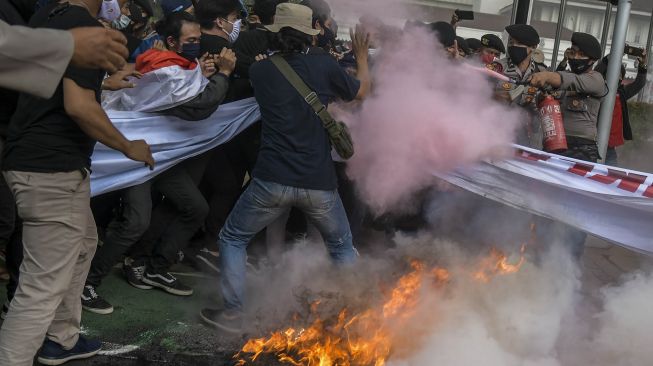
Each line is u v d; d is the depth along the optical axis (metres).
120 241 3.90
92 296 3.89
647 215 3.67
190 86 3.93
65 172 2.75
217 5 4.33
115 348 3.48
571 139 4.85
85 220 2.90
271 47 3.56
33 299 2.78
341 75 3.57
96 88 2.69
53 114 2.72
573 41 4.79
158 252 4.27
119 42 2.26
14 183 2.75
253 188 3.54
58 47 2.04
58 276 2.83
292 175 3.45
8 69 2.00
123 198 3.98
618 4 4.81
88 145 2.87
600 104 4.95
